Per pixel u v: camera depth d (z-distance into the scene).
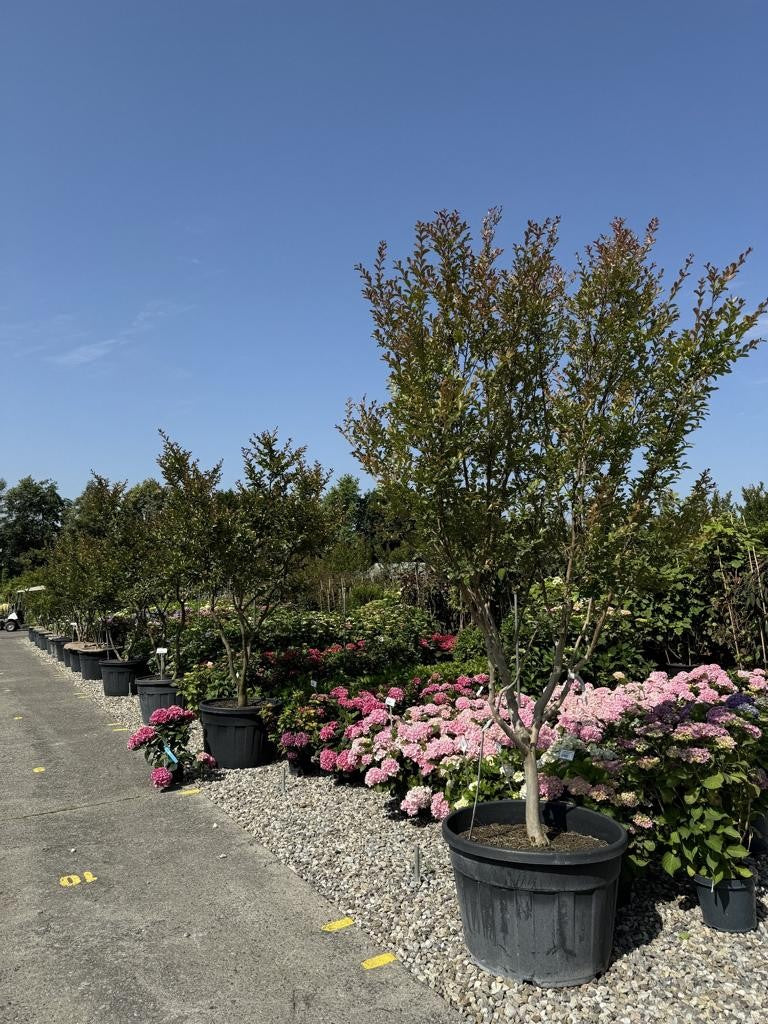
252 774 5.94
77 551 13.53
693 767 3.21
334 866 4.00
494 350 3.06
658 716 3.53
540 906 2.72
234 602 6.69
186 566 6.74
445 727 4.70
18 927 3.40
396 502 3.04
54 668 15.60
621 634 6.46
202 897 3.68
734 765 3.29
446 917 3.31
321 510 6.80
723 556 6.19
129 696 10.70
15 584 37.53
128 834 4.67
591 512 2.84
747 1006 2.60
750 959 2.92
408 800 4.31
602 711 3.75
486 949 2.85
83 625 15.09
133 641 11.36
